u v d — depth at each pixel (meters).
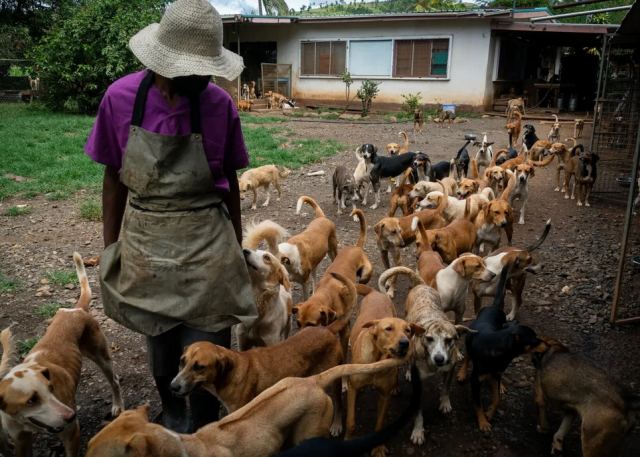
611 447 3.44
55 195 10.56
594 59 27.42
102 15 22.20
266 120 21.84
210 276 2.91
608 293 6.28
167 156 2.73
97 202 9.95
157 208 2.81
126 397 4.37
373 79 25.91
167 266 2.84
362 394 4.54
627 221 5.30
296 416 3.06
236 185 3.22
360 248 6.16
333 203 10.69
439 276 5.38
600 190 11.45
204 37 2.72
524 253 5.44
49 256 7.55
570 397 3.57
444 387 4.21
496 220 7.21
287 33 27.56
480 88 23.78
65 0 32.69
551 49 27.98
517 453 3.81
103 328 5.50
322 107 27.20
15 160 13.19
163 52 2.67
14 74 35.81
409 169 9.94
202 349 3.13
